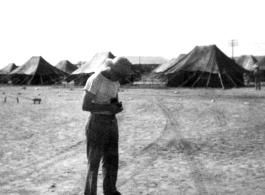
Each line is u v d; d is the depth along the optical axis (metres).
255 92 32.34
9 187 5.65
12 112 17.41
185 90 37.84
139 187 5.57
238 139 9.57
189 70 43.38
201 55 45.12
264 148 8.36
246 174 6.21
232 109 17.61
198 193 5.25
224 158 7.45
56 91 38.88
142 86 47.25
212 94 30.22
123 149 8.53
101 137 4.68
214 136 10.10
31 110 18.42
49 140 9.80
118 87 4.88
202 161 7.22
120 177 6.14
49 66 60.16
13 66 72.12
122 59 4.66
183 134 10.55
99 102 4.67
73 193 5.34
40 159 7.56
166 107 19.33
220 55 44.72
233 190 5.36
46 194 5.30
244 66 73.56
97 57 52.59
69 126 12.48
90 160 4.71
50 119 14.53
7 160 7.48
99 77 4.63
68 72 68.06
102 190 5.41
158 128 11.82
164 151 8.24
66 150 8.46
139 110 17.91
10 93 35.25
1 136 10.45
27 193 5.35
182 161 7.25
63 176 6.26
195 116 15.03
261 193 5.20
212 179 5.95
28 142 9.50
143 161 7.29
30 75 58.62
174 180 5.93
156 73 58.62
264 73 58.00
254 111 16.55
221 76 42.44
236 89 38.41
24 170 6.68
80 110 18.30
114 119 4.83
